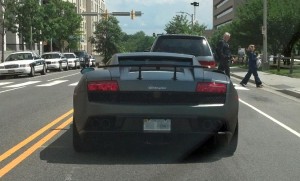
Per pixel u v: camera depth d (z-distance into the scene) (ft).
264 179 20.29
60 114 39.86
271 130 32.76
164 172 21.24
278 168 22.12
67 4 208.64
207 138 23.90
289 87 68.54
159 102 22.53
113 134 22.62
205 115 22.33
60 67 139.85
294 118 39.17
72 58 160.76
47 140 28.35
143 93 22.54
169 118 22.29
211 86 22.68
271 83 76.43
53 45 233.55
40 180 19.95
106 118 22.40
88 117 22.47
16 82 84.99
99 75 23.32
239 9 158.40
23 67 101.24
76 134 24.27
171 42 46.78
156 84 22.53
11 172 21.25
